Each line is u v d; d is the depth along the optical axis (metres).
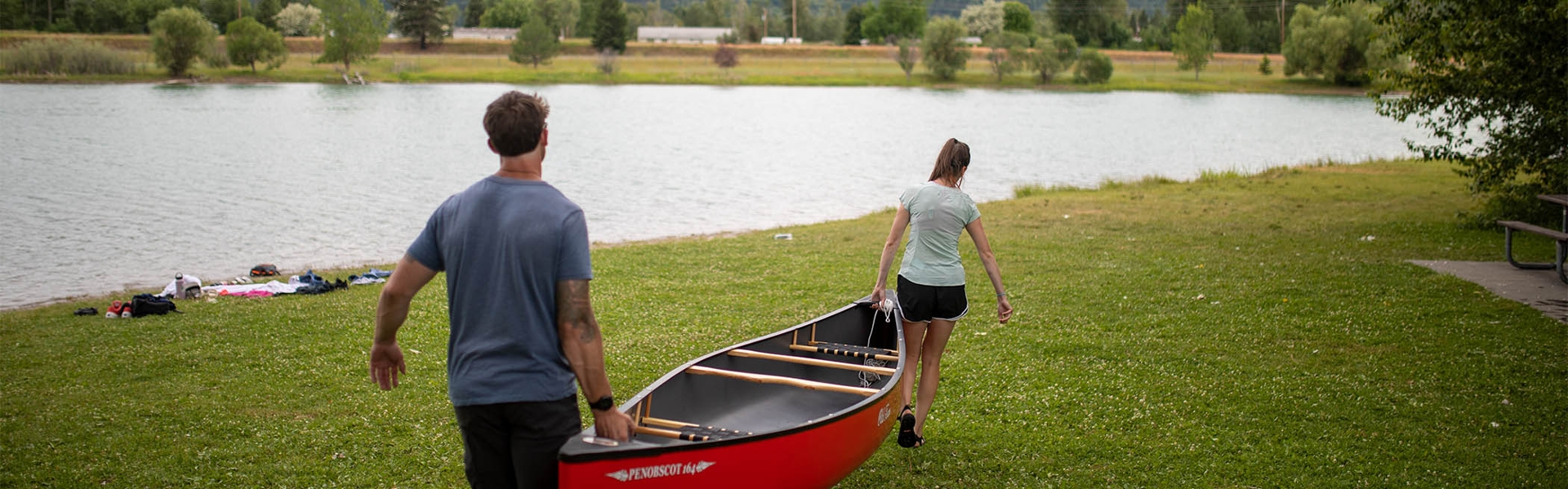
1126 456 5.86
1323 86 88.19
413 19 107.19
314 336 8.76
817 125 47.22
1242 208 17.44
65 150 31.30
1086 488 5.42
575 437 3.70
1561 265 10.15
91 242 16.28
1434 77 13.11
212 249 15.72
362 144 34.97
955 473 5.63
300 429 6.33
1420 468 5.64
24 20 103.44
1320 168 25.58
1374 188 20.44
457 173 27.27
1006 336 8.56
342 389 7.18
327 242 16.52
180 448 6.03
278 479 5.55
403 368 4.00
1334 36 84.88
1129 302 9.87
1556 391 6.89
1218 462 5.75
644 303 10.11
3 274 13.56
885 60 113.81
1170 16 143.00
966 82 92.62
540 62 98.12
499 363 3.52
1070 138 42.44
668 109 56.84
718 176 26.97
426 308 9.84
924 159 32.25
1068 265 11.91
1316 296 10.02
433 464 5.77
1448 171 24.09
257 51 79.19
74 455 5.92
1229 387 7.11
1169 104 69.31
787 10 181.38
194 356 8.12
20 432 6.30
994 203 19.00
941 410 6.67
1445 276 10.80
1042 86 90.19
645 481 3.80
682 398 5.16
